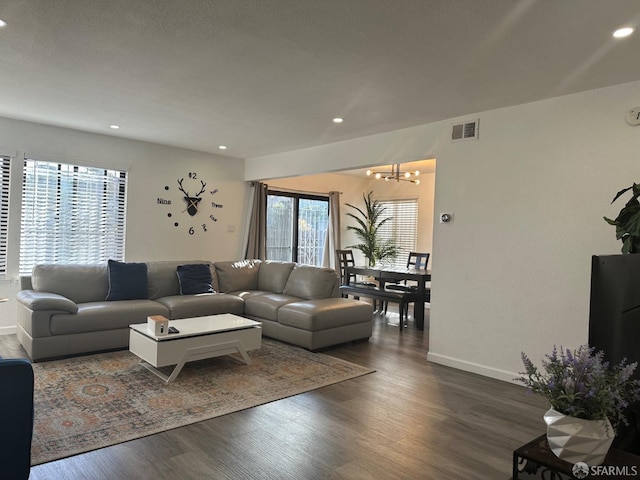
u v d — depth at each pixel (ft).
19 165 16.29
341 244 30.07
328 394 11.18
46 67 10.53
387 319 21.91
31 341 12.74
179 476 7.17
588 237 11.06
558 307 11.57
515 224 12.41
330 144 18.66
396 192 29.53
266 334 16.76
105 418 9.30
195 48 9.22
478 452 8.27
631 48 8.54
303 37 8.53
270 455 7.97
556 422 4.88
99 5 7.50
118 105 13.74
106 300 15.60
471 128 13.43
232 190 23.03
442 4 7.12
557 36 8.12
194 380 11.89
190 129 16.80
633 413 6.44
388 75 10.40
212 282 18.95
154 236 20.06
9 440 6.15
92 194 18.26
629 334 6.16
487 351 12.96
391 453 8.16
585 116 11.12
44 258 17.07
